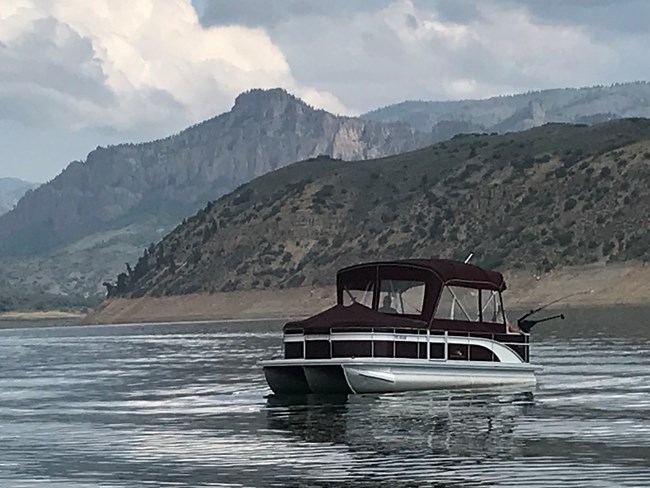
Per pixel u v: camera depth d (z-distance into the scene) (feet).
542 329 402.31
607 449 114.83
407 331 171.12
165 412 162.91
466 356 176.55
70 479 105.70
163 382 226.17
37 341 586.45
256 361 291.99
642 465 105.40
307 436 130.11
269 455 116.67
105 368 290.97
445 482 99.40
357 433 131.13
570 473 102.17
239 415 154.20
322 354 170.09
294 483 100.89
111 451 123.03
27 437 137.59
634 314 501.15
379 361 168.14
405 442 123.24
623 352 267.39
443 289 175.22
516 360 181.88
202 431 138.10
